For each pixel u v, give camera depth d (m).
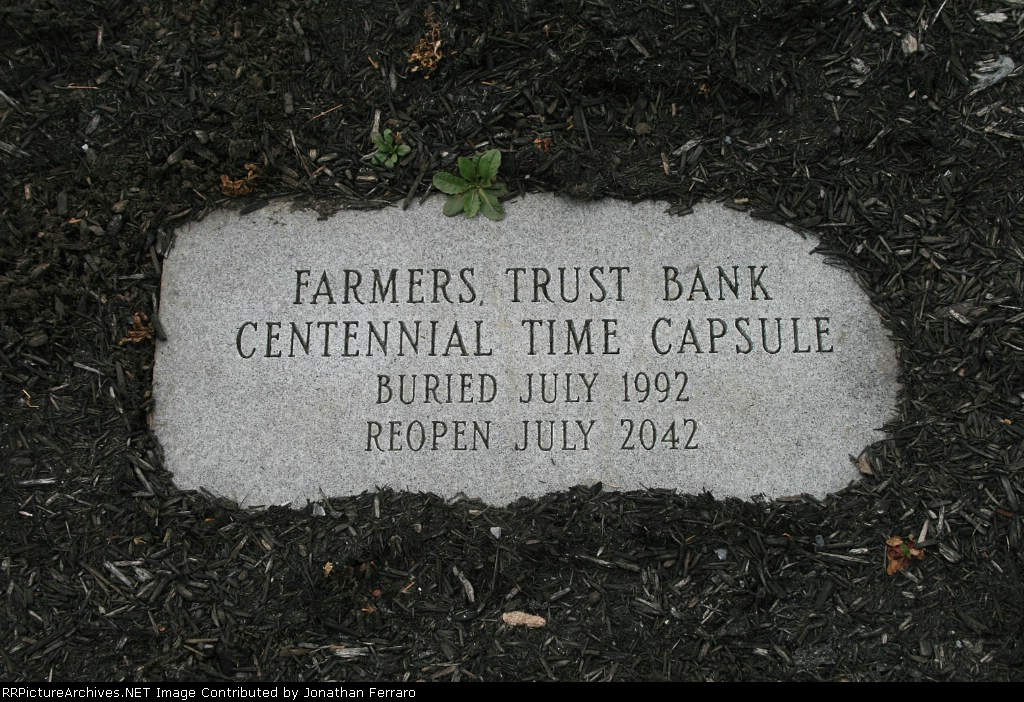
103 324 1.09
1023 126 1.12
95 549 1.06
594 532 1.06
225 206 1.11
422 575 1.05
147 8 1.14
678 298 1.09
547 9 1.13
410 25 1.13
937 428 1.07
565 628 1.04
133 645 1.04
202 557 1.06
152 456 1.07
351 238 1.10
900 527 1.06
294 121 1.12
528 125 1.12
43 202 1.11
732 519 1.06
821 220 1.10
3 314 1.10
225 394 1.08
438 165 1.11
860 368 1.08
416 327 1.08
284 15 1.14
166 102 1.12
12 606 1.05
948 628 1.04
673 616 1.04
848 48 1.13
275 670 1.04
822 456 1.07
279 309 1.09
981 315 1.09
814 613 1.04
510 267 1.09
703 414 1.07
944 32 1.13
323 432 1.07
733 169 1.11
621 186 1.10
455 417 1.07
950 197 1.11
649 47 1.12
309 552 1.06
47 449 1.08
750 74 1.12
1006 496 1.06
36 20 1.13
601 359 1.08
